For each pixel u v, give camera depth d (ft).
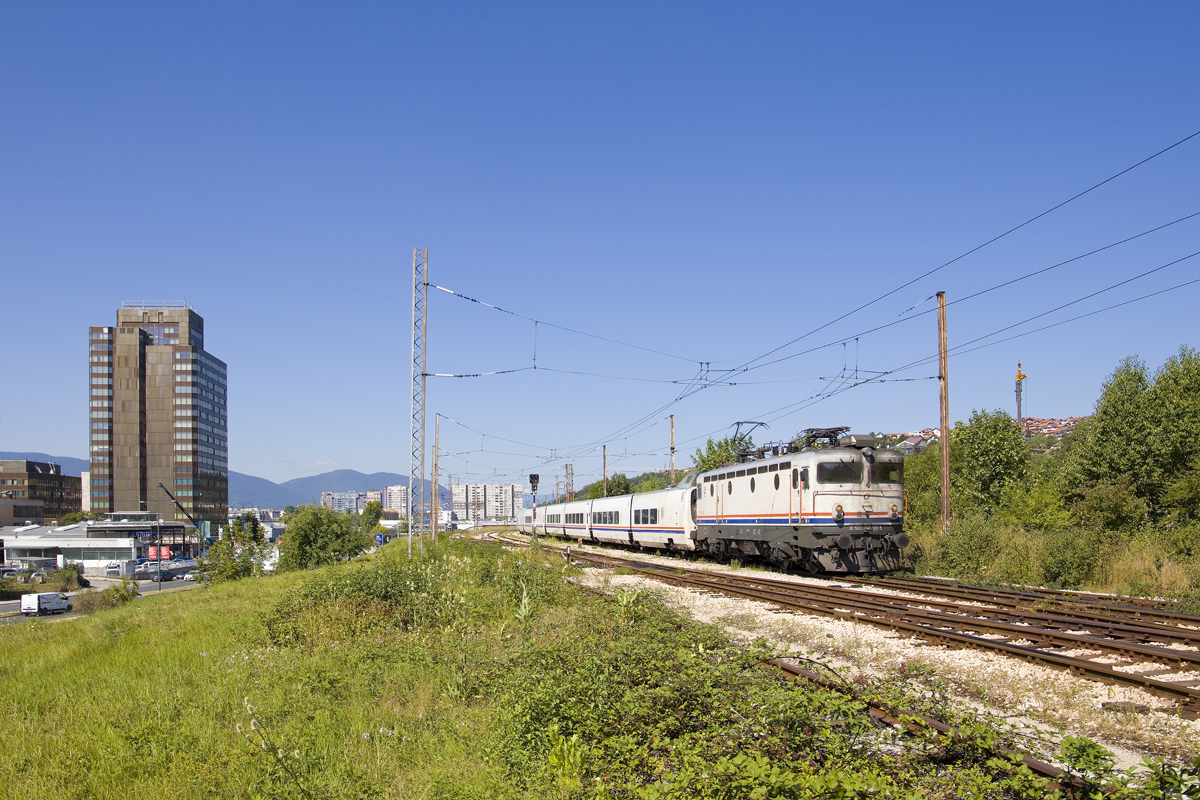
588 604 55.21
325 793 22.24
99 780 23.80
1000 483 105.91
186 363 506.07
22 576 261.44
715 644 36.45
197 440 508.94
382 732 27.25
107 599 145.59
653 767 22.08
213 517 530.68
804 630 45.93
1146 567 65.36
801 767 20.30
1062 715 27.86
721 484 105.09
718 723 24.30
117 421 493.77
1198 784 17.60
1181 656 35.12
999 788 19.22
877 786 17.87
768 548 92.38
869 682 31.27
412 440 97.60
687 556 120.78
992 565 74.28
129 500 489.67
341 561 170.40
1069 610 50.93
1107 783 18.98
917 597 63.26
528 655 34.37
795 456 84.02
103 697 33.99
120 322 536.42
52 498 514.27
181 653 43.32
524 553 109.91
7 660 49.88
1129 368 108.78
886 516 81.10
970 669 35.14
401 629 48.19
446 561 80.79
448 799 21.44
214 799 22.21
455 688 32.27
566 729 25.12
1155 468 100.94
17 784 23.71
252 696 32.01
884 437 87.10
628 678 29.17
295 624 47.01
